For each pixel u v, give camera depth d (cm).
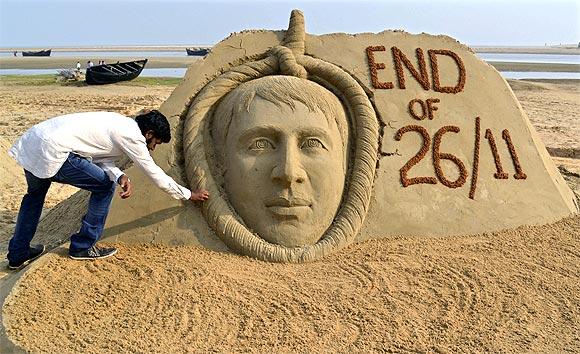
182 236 392
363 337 299
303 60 438
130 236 393
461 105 461
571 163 782
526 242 409
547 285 351
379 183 422
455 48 482
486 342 297
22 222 388
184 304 322
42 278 341
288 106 396
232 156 398
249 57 447
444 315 320
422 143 442
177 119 423
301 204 390
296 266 374
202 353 285
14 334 295
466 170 442
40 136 342
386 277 355
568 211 456
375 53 465
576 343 298
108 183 356
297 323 309
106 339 294
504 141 461
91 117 352
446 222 422
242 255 384
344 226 399
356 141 425
